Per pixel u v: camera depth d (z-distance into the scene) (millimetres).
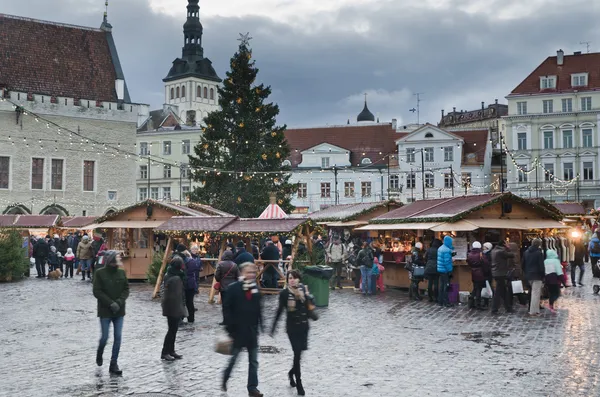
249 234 22594
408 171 78562
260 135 51969
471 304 19703
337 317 17984
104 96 63969
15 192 58156
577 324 16312
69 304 20953
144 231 30297
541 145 81000
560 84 81438
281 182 51438
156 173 87750
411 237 26750
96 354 12398
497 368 11477
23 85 59562
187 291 16719
